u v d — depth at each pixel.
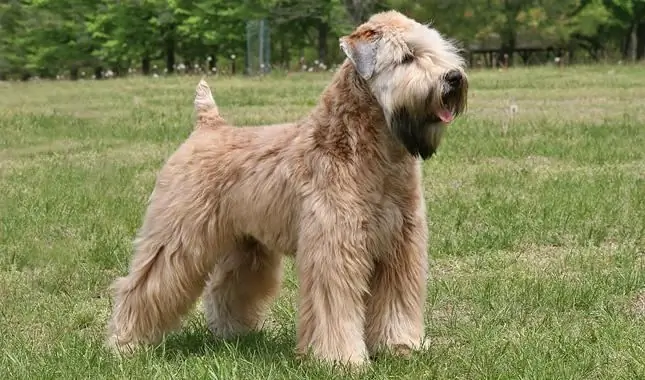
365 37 5.24
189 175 5.71
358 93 5.21
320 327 5.12
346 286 5.12
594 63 44.75
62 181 11.78
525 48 52.97
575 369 5.14
